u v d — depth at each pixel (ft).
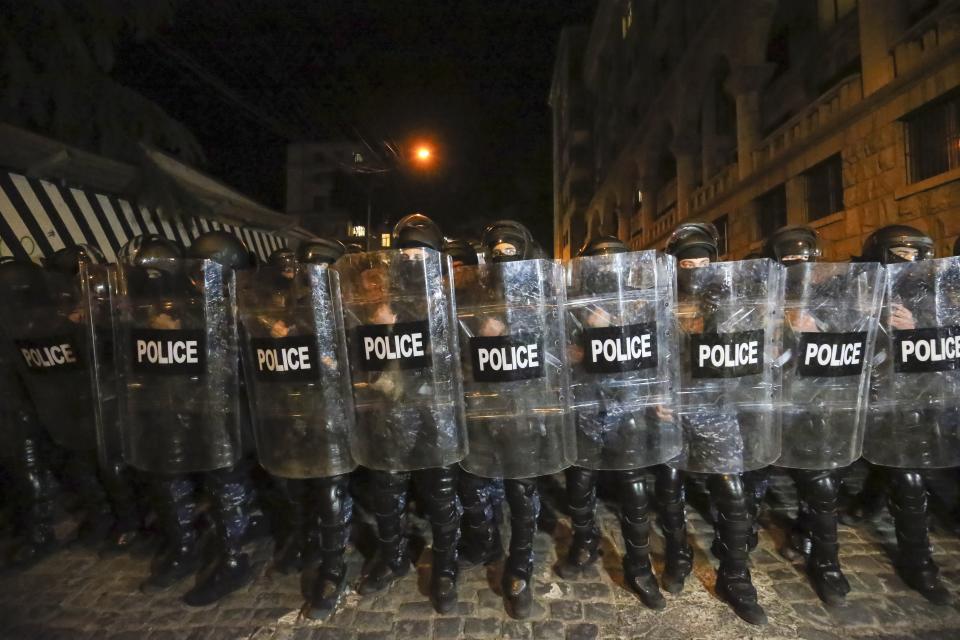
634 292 9.51
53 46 16.81
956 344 9.92
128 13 17.66
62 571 11.93
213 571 10.93
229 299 10.27
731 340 9.52
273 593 10.94
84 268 11.03
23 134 16.40
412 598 10.67
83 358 11.55
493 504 12.01
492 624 9.88
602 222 113.91
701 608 10.19
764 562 11.76
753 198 46.57
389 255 9.21
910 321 10.03
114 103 18.44
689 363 9.77
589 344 9.62
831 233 34.94
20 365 11.72
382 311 9.21
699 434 9.87
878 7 30.53
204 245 11.32
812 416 9.89
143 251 10.67
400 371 9.22
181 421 10.01
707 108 58.13
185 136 20.33
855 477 16.85
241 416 10.88
